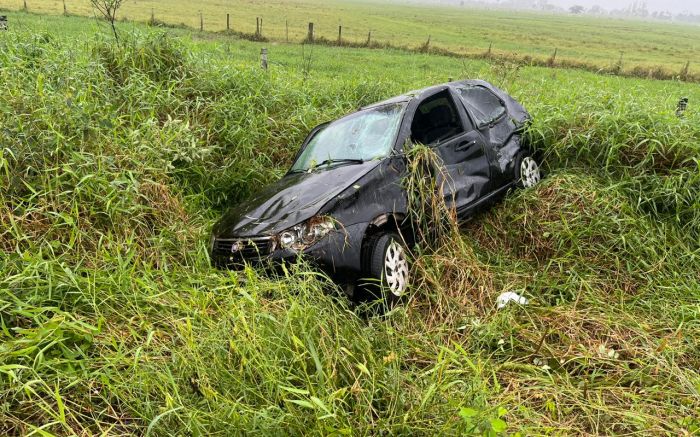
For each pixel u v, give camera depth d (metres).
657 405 2.96
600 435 2.77
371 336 3.41
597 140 5.58
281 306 3.51
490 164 5.36
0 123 5.15
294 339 2.86
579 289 4.19
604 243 4.61
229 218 4.68
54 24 22.92
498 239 5.12
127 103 7.16
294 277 3.72
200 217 5.79
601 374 3.24
